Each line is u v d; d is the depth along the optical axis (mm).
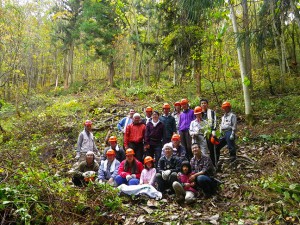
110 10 26719
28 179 5316
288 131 8781
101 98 19531
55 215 4863
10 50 18094
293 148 7391
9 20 17172
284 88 13641
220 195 5848
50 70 48469
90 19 27609
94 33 27391
